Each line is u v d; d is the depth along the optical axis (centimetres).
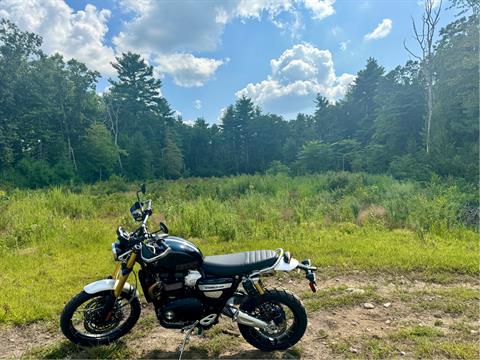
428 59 2394
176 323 304
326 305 401
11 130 3534
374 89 5969
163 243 299
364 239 679
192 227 785
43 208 995
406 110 3450
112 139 5231
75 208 1079
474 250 597
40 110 3866
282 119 8006
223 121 7688
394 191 1333
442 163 1733
